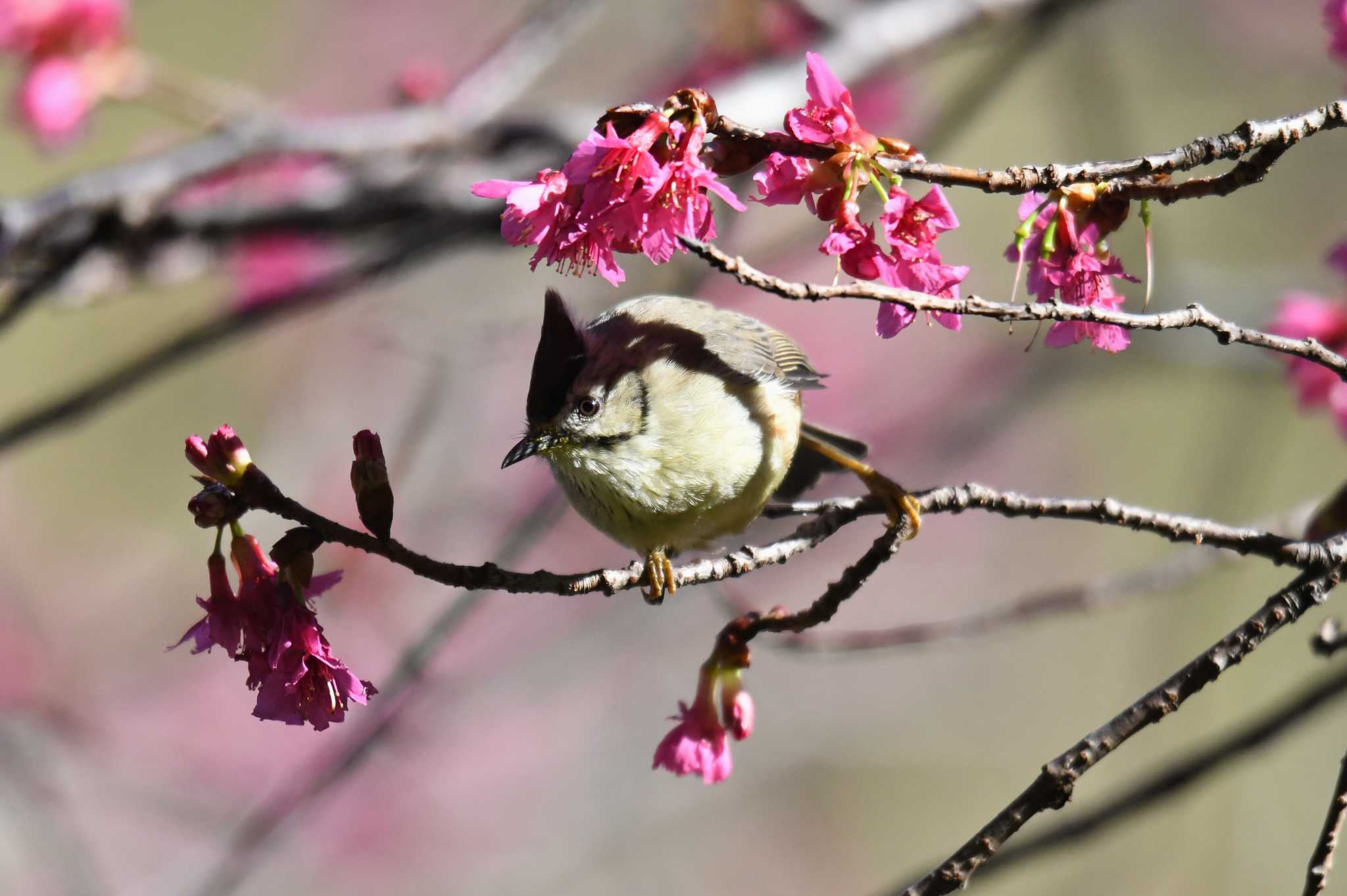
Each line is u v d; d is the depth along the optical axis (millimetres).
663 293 10867
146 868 12523
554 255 4191
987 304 4168
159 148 10336
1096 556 14945
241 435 14367
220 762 13492
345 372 13969
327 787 9336
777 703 14961
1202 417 15133
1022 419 15445
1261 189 14766
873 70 10008
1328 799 12375
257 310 8914
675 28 13836
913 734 14734
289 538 4324
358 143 9016
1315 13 14203
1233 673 12797
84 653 13922
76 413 8312
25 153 15414
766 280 4027
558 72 14070
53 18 8805
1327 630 5062
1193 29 14531
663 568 5184
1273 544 4832
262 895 13133
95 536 14586
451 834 13773
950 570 15047
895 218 4242
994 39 10719
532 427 6824
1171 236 14789
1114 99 11344
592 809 14117
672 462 6789
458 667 13375
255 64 15203
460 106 9594
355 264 9516
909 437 14820
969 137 15789
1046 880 12789
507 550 8883
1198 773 6137
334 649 12734
